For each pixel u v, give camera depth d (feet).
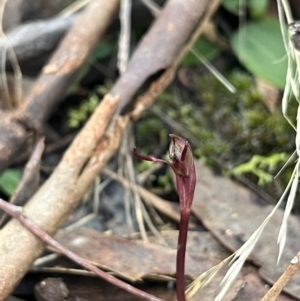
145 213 1.12
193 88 1.31
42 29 1.23
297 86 1.07
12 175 1.14
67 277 1.00
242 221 1.06
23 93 1.26
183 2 1.11
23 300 0.98
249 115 1.22
